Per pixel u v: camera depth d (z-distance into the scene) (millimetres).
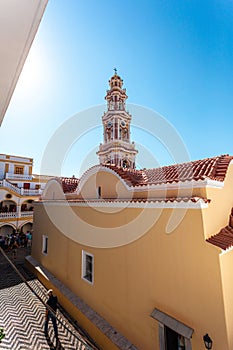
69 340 6734
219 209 5598
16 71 2189
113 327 6773
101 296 7531
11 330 7086
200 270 4723
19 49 1913
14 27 1688
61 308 8742
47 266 11930
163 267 5531
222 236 4922
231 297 4445
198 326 4602
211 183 5438
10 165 29656
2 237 22094
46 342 6578
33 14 1609
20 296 9688
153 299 5680
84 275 8805
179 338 5316
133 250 6516
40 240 13422
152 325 5551
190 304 4816
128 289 6496
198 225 4891
